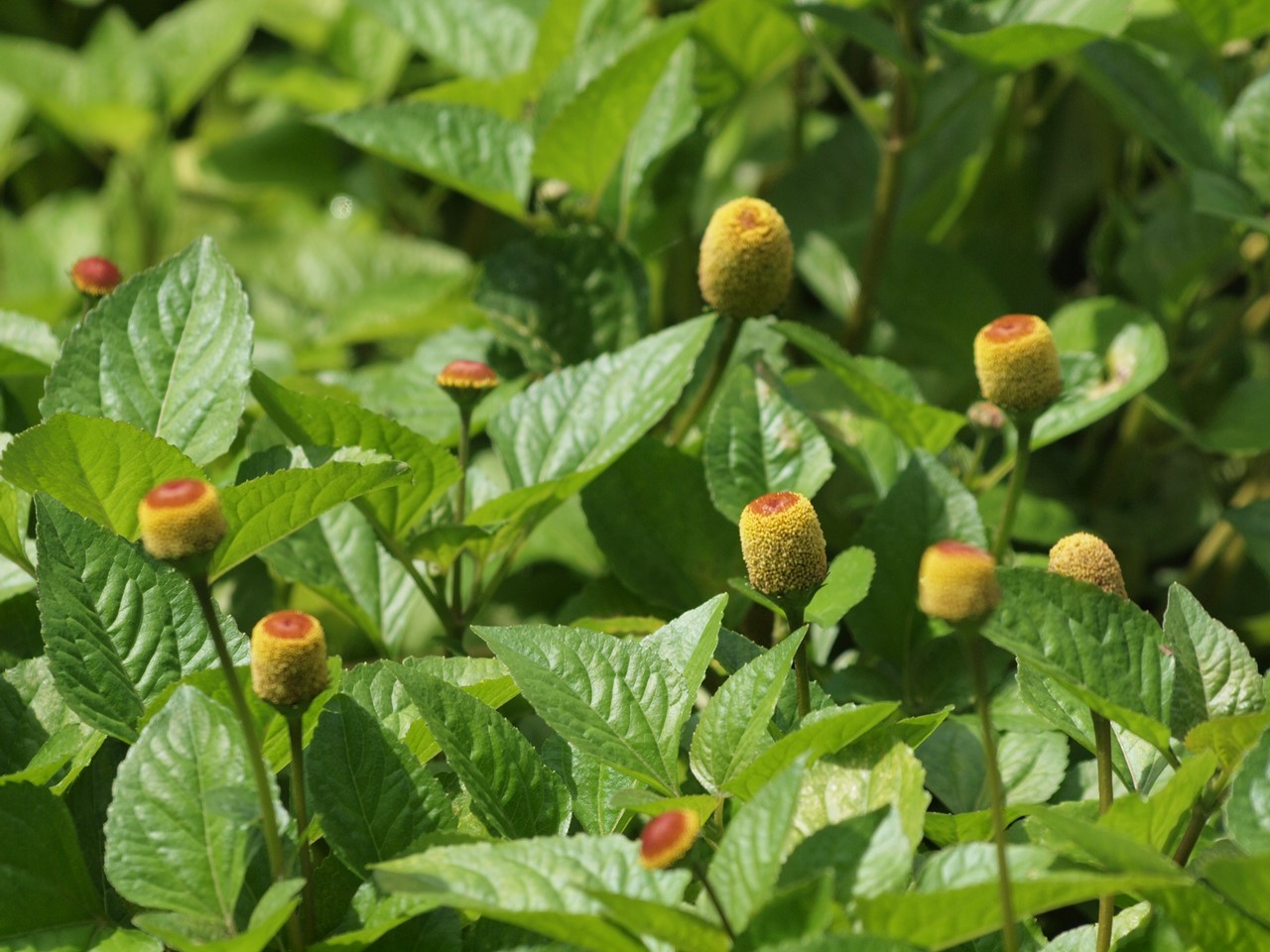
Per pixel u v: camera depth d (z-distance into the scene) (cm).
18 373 109
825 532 116
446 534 105
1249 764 94
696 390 115
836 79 120
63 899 96
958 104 118
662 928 90
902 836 92
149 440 98
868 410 117
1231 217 112
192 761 94
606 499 109
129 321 103
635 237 119
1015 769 102
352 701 96
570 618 110
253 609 113
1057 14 116
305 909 95
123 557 98
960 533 105
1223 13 119
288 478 97
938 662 106
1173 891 92
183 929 93
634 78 113
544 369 113
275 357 119
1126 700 95
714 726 96
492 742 97
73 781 99
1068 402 112
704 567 109
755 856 91
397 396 114
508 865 92
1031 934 96
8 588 104
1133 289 121
